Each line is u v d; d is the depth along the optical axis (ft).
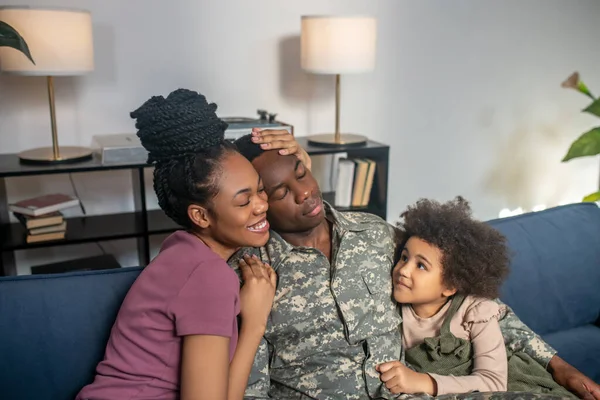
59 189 8.62
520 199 12.04
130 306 3.81
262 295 4.05
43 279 4.39
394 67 10.25
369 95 10.18
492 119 11.32
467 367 4.57
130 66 8.58
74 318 4.28
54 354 4.19
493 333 4.57
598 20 11.87
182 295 3.56
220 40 9.00
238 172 3.70
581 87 7.29
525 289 5.88
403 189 10.91
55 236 7.64
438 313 4.75
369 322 4.57
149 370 3.65
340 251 4.59
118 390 3.68
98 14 8.25
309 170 4.75
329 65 8.29
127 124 8.76
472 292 4.61
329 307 4.49
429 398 4.26
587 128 12.26
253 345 3.93
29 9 6.73
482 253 4.55
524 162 11.85
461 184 11.38
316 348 4.45
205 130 3.67
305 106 9.78
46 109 8.30
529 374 4.73
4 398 4.08
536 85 11.57
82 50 7.15
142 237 8.20
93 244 9.01
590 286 6.25
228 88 9.21
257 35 9.20
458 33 10.61
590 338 6.04
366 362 4.47
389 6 9.96
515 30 11.10
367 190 9.25
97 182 8.79
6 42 5.23
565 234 6.25
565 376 4.71
